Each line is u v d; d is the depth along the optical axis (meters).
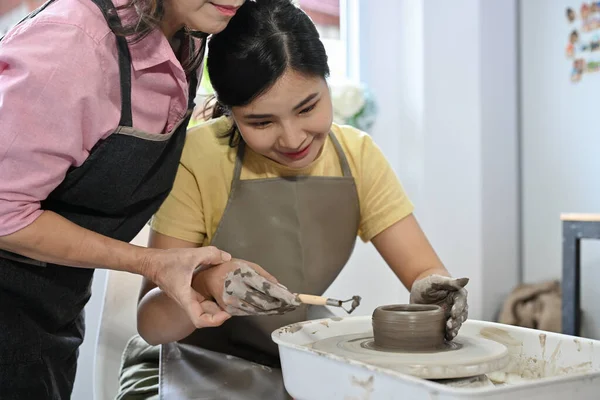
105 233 1.12
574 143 2.70
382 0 2.85
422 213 2.81
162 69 1.02
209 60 1.10
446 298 1.07
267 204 1.29
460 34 2.78
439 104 2.81
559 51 2.73
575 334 2.25
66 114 0.88
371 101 2.71
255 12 1.05
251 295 0.98
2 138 0.85
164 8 0.96
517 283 2.92
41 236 0.91
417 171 2.83
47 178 0.90
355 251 2.77
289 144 1.11
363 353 0.92
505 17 2.83
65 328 1.19
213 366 1.23
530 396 0.69
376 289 2.81
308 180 1.30
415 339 0.93
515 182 2.91
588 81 2.62
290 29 1.05
